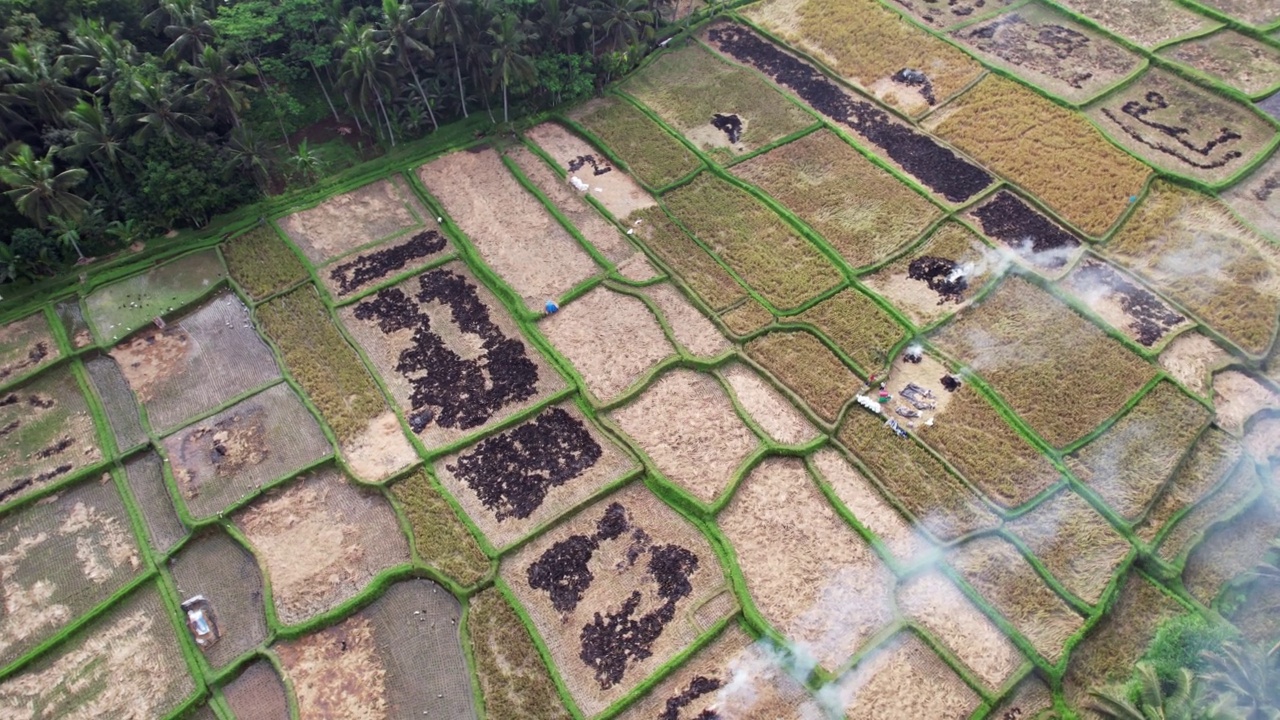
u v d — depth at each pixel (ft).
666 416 134.21
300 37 169.89
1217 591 116.06
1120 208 159.84
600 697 107.55
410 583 118.52
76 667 110.01
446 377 139.44
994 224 158.92
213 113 158.40
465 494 125.80
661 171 170.30
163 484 127.13
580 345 143.23
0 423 132.67
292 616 114.21
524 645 111.75
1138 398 133.28
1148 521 121.29
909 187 165.37
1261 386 136.77
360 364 140.97
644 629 112.98
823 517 122.93
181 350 143.33
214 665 110.42
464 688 109.09
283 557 119.85
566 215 163.22
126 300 148.66
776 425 132.36
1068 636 111.24
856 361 139.33
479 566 118.32
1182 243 154.81
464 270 155.84
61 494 125.70
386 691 108.99
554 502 124.67
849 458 128.26
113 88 144.66
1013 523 121.19
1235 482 125.29
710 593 116.06
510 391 137.39
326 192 166.50
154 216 155.84
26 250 144.46
